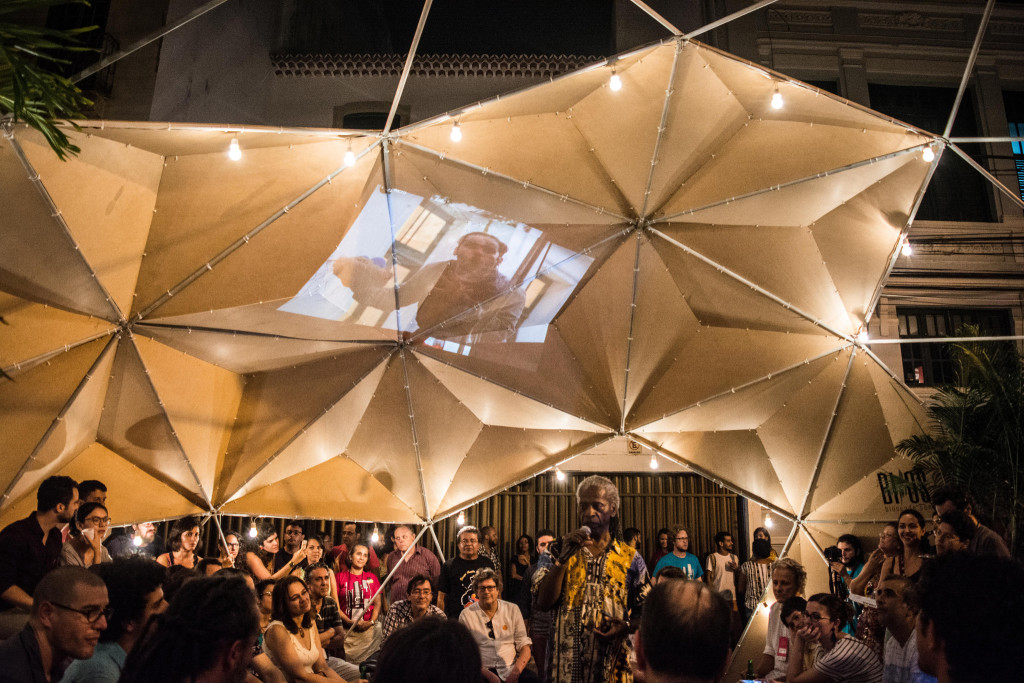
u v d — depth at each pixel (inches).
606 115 278.7
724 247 334.0
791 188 310.2
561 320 352.2
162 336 312.2
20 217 250.2
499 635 285.4
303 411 357.7
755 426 381.1
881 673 210.2
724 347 362.3
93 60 491.2
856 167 301.1
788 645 267.7
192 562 331.0
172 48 506.0
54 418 294.4
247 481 363.9
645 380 366.0
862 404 371.6
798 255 336.5
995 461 361.1
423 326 347.3
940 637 74.9
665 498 525.7
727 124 285.4
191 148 256.7
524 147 287.1
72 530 268.5
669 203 316.8
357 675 287.7
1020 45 602.2
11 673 134.7
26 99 176.6
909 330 557.0
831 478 388.2
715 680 80.0
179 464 346.9
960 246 560.4
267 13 612.4
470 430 378.6
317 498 381.7
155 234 282.0
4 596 217.3
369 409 365.4
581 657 209.9
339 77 595.8
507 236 321.7
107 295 287.9
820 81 597.0
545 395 368.2
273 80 596.1
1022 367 376.2
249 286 303.9
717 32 595.2
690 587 83.7
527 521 518.6
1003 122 587.8
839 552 376.2
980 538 231.3
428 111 591.8
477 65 593.0
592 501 219.6
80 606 139.6
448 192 298.8
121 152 251.6
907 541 270.4
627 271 337.1
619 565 218.5
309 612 250.2
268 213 285.9
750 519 513.0
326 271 310.5
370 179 285.1
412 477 385.4
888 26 599.8
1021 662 70.5
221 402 344.8
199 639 99.3
